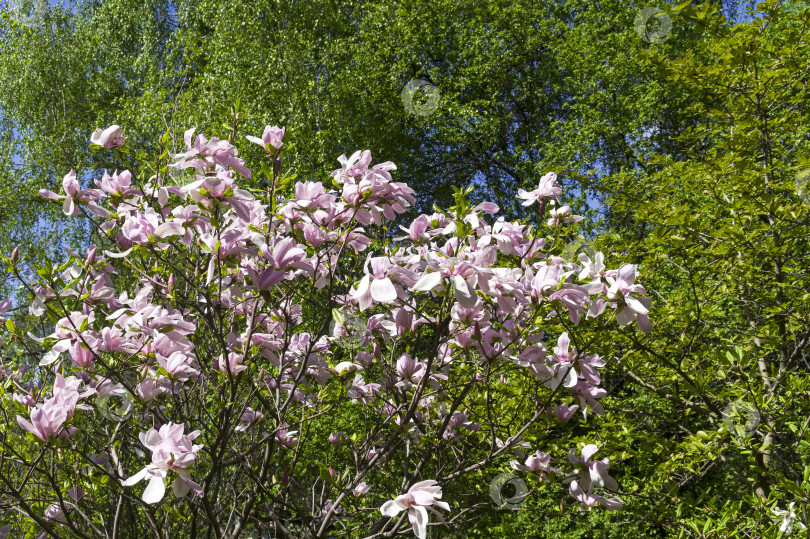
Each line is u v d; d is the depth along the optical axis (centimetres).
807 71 392
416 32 1345
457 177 1410
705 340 469
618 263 412
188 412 269
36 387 257
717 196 411
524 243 263
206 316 223
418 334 270
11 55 1373
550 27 1349
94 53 1433
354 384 274
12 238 1234
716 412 382
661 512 324
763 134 410
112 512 302
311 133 1018
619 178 462
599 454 263
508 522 525
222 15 1168
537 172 1185
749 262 403
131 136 1030
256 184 814
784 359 414
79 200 218
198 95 1035
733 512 295
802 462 409
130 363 233
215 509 283
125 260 231
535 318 213
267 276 201
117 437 247
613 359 414
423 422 311
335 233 230
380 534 236
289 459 384
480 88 1389
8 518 293
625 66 1065
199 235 223
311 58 1144
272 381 293
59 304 211
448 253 213
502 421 312
